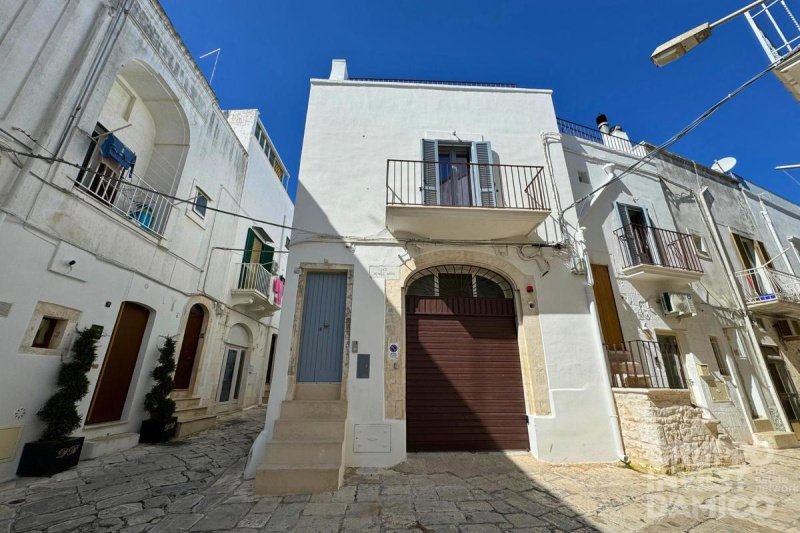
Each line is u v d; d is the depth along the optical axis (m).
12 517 3.71
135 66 7.75
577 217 7.35
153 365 8.20
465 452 5.78
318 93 7.57
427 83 8.41
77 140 6.02
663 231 8.77
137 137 8.69
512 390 6.20
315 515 3.62
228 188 11.86
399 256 6.50
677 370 7.70
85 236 6.30
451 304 6.61
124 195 7.76
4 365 4.95
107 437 6.63
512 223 6.45
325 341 6.08
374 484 4.52
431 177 7.12
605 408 5.97
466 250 6.69
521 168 7.53
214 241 10.95
